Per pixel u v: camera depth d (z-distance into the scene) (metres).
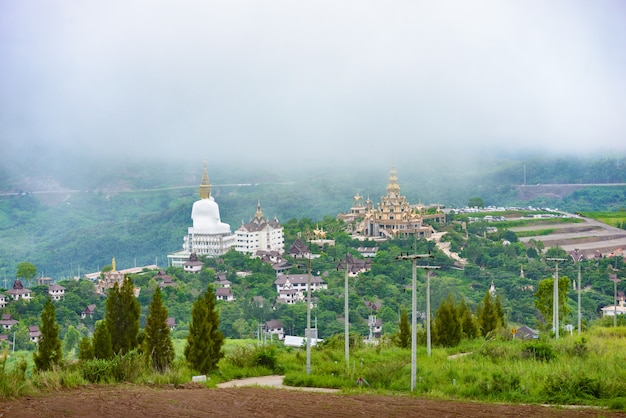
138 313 84.81
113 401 55.31
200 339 83.44
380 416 52.78
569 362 80.62
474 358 88.56
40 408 52.16
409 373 75.94
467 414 53.97
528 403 61.66
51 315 78.50
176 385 70.19
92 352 79.62
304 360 91.50
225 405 55.22
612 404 58.75
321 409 54.59
